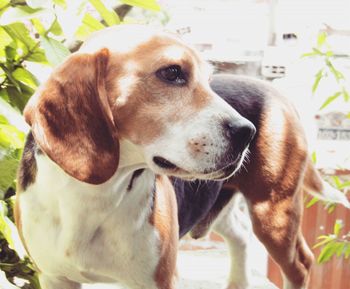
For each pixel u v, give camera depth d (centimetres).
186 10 138
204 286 103
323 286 126
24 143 66
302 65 131
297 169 84
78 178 54
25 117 55
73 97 54
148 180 61
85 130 54
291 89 132
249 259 104
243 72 130
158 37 56
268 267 130
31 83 74
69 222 60
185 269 113
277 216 83
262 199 83
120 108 55
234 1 139
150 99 55
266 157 82
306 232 126
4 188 65
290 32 134
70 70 55
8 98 72
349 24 133
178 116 55
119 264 62
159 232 61
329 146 134
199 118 55
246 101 84
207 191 80
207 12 139
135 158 58
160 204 62
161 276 62
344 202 91
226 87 84
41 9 62
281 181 83
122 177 58
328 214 125
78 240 61
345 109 132
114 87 55
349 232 112
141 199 60
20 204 62
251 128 55
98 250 61
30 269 75
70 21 61
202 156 54
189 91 55
